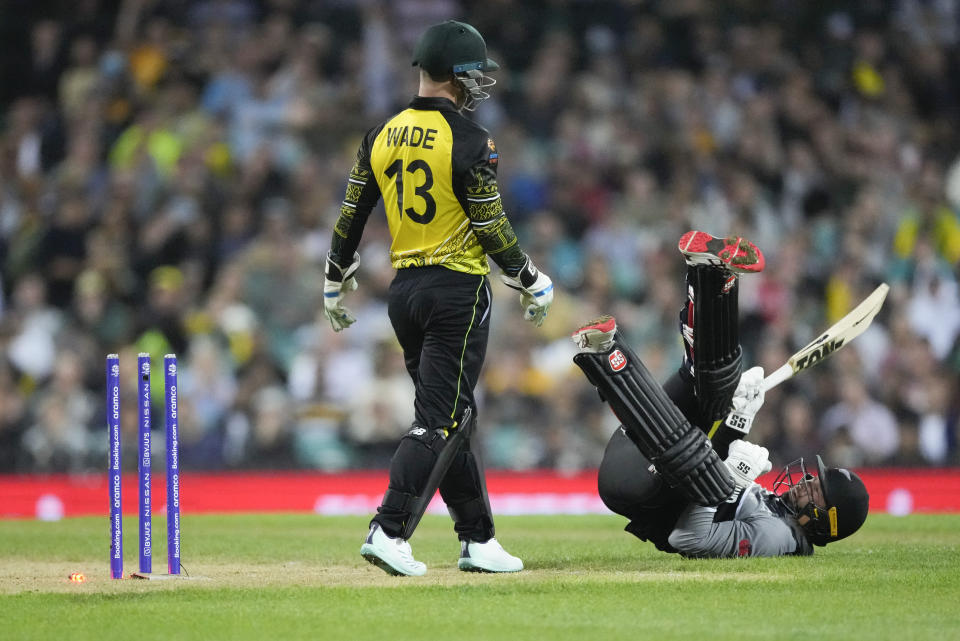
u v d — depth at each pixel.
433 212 17.92
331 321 19.89
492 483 41.28
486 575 18.42
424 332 18.23
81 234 49.28
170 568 18.97
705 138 56.06
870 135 58.50
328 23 58.75
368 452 44.28
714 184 54.31
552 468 44.69
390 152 18.17
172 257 48.66
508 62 59.25
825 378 46.69
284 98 54.03
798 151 56.72
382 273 47.94
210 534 26.55
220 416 44.06
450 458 18.06
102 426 43.91
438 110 18.03
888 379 47.69
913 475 44.19
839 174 56.84
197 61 55.47
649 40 59.06
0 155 52.84
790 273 50.94
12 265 49.06
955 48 63.41
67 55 55.72
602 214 53.31
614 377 18.75
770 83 59.16
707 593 16.25
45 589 17.66
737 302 19.28
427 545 23.77
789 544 19.73
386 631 14.06
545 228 50.78
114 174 50.50
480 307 18.11
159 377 44.09
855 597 15.94
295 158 53.00
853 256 52.06
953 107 62.38
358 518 31.50
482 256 18.28
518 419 45.22
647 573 18.28
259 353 44.62
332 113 54.41
